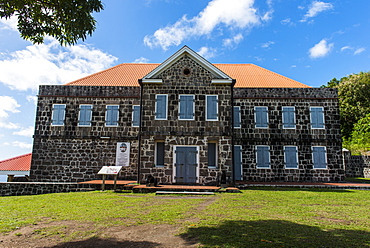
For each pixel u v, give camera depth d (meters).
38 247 5.38
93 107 18.00
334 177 17.44
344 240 5.65
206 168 14.92
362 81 33.53
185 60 16.00
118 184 14.07
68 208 8.98
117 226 6.77
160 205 9.52
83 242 5.64
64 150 17.56
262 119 18.02
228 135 15.25
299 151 17.69
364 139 30.20
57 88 18.17
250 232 6.16
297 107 18.12
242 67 22.70
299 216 7.87
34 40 8.13
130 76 20.25
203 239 5.70
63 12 7.61
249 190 13.57
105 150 17.56
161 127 15.35
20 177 20.38
